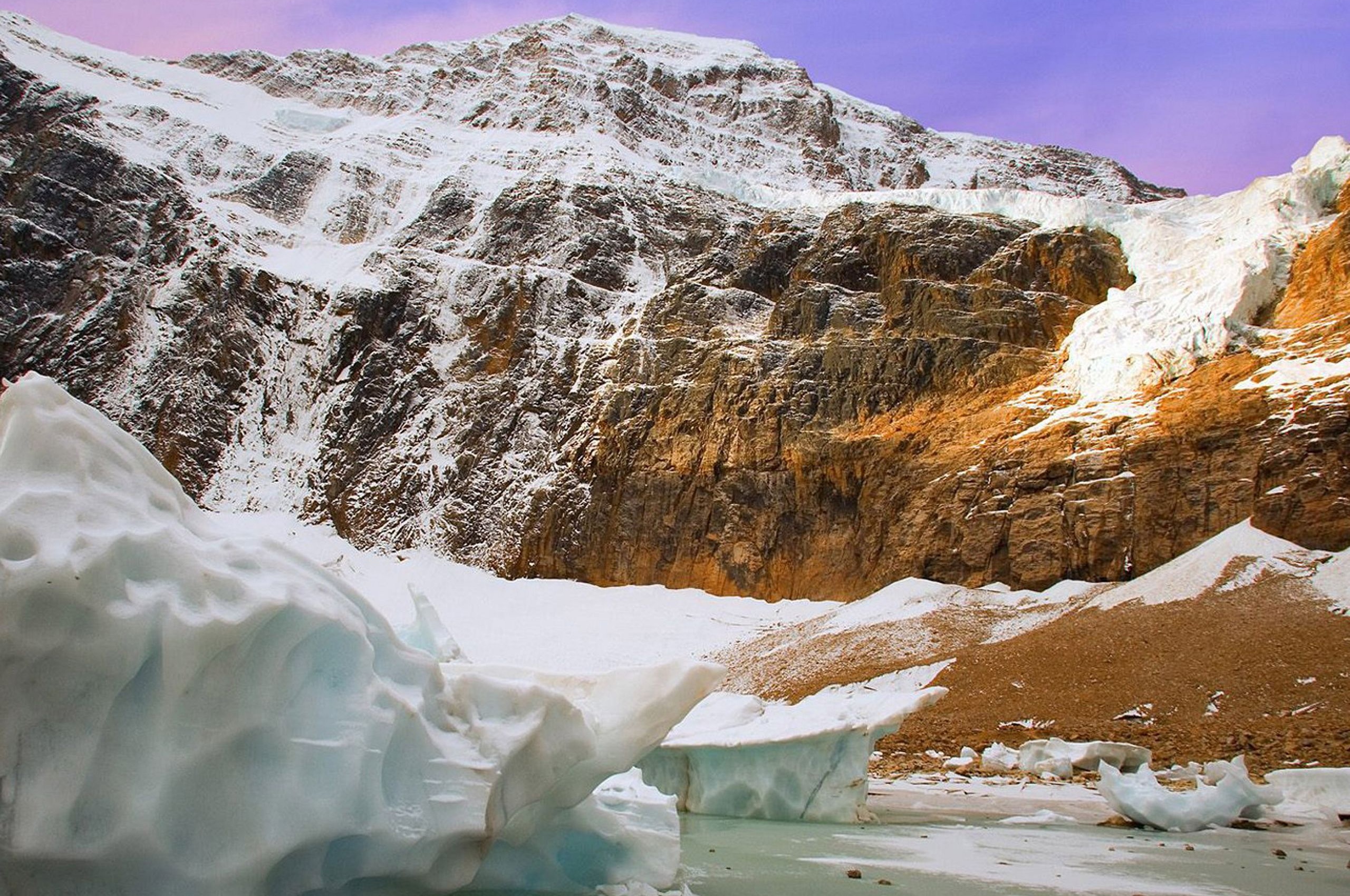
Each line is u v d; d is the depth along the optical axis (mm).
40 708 4875
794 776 14031
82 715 4953
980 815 14484
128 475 5570
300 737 5500
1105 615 26688
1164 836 12305
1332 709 18734
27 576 4723
